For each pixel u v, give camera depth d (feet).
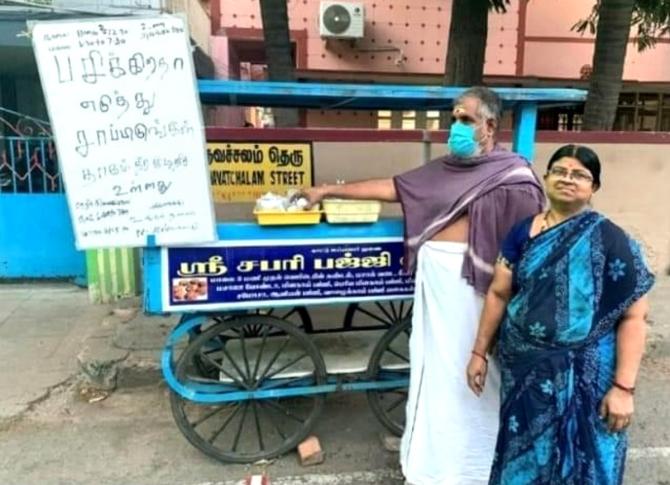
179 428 9.93
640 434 11.19
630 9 17.24
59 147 8.19
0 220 18.95
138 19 7.99
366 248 9.41
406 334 11.32
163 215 8.61
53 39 7.89
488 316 7.53
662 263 19.60
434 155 15.62
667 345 14.71
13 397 12.01
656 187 18.99
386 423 10.49
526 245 6.89
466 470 8.58
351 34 27.86
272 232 9.09
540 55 29.71
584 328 6.51
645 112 31.96
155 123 8.31
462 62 17.88
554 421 6.64
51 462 9.99
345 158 15.03
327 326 12.96
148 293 8.91
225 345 10.23
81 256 19.36
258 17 27.53
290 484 9.52
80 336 15.07
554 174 6.69
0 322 16.03
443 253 8.33
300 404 12.03
